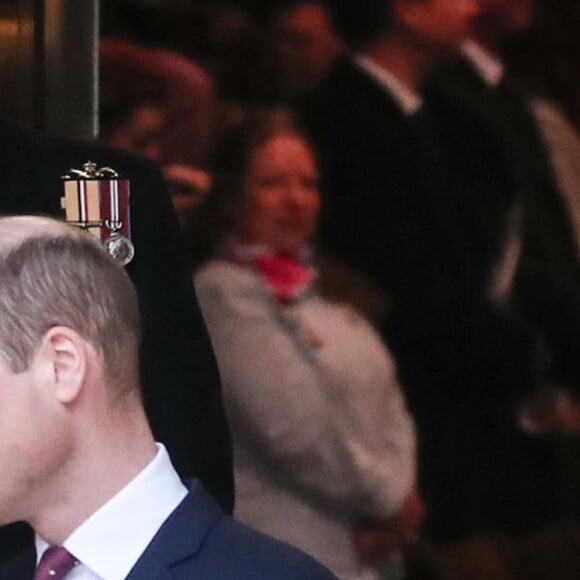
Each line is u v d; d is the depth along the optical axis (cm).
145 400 1062
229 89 1524
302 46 1546
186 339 1078
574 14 1641
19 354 771
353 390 1563
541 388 1645
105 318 785
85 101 1438
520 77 1645
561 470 1645
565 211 1664
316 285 1560
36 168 1077
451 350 1609
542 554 1641
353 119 1564
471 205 1628
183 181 1516
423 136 1606
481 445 1630
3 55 1415
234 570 784
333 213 1573
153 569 782
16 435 771
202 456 1068
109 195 1076
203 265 1528
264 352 1534
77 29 1431
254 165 1535
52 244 786
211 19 1509
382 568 1584
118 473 790
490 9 1627
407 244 1597
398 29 1576
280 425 1534
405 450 1594
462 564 1611
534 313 1648
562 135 1658
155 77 1495
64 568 789
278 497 1538
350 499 1559
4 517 788
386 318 1593
